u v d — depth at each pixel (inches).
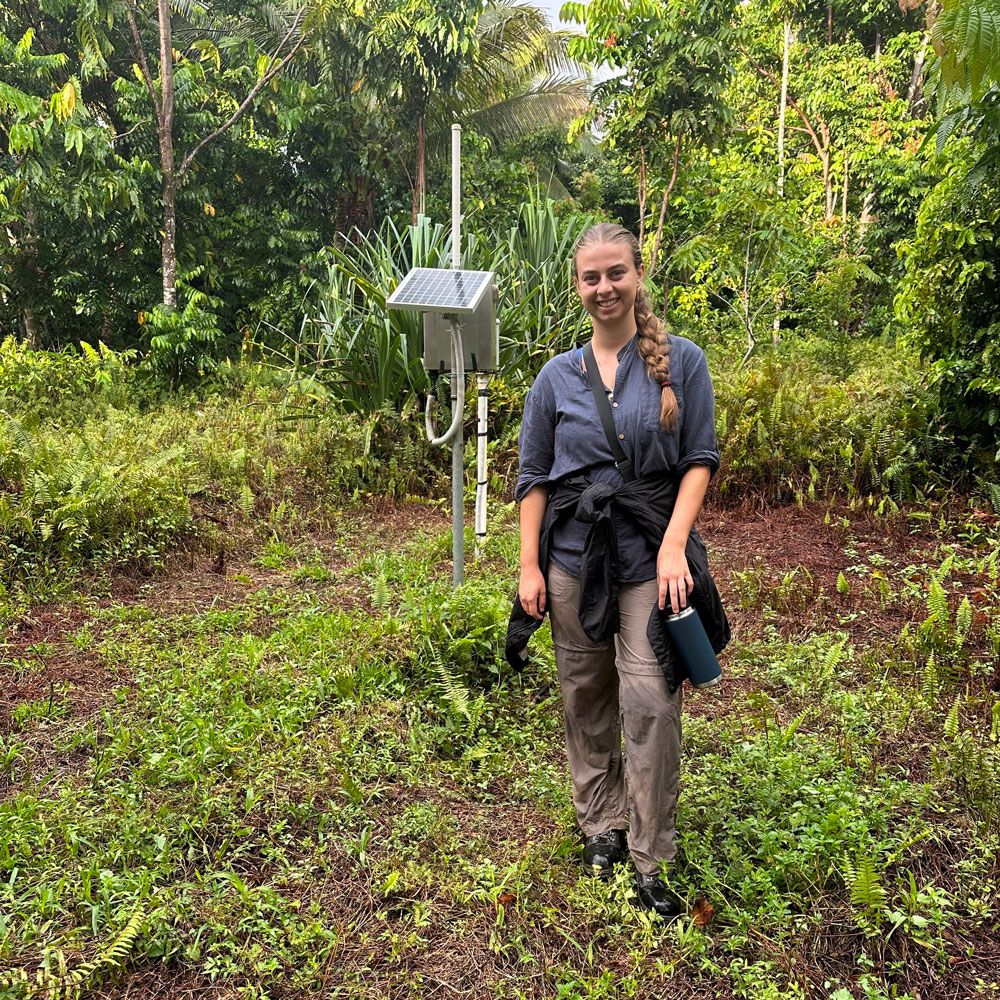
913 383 250.2
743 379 275.0
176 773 110.3
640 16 427.8
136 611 167.8
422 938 88.1
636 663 88.1
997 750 114.4
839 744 120.7
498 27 592.7
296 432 279.0
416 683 139.2
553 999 81.6
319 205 614.5
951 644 145.5
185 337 409.1
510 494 255.0
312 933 86.4
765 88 770.2
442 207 579.5
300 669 140.3
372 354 272.4
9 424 217.6
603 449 88.6
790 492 239.6
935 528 209.8
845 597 175.3
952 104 106.7
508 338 273.4
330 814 106.3
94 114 556.7
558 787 113.0
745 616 169.9
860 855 90.3
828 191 663.1
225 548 208.8
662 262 478.3
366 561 198.1
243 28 586.9
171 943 85.5
